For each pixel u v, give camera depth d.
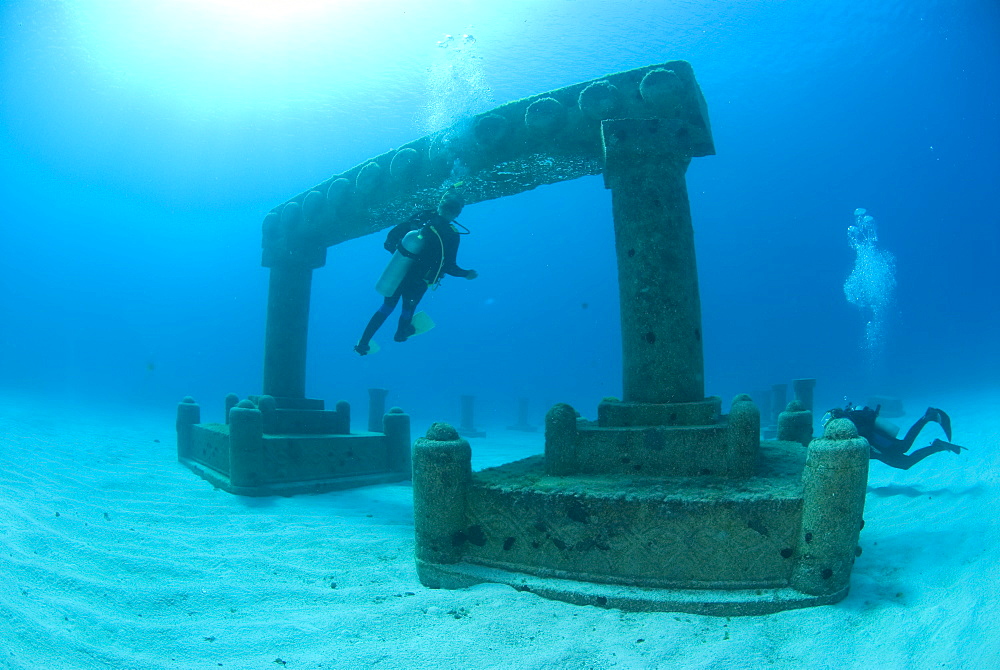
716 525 3.85
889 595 3.81
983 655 2.80
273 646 3.34
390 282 5.53
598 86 5.80
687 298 5.24
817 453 3.64
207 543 5.66
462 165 6.83
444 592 4.21
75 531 5.60
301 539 5.86
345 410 10.47
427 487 4.50
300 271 10.02
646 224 5.28
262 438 8.53
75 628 3.38
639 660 3.10
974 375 27.14
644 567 3.95
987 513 5.21
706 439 4.50
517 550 4.33
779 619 3.49
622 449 4.70
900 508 6.19
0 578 3.85
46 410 19.23
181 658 3.19
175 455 12.23
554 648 3.23
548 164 6.55
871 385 32.31
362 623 3.64
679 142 5.40
